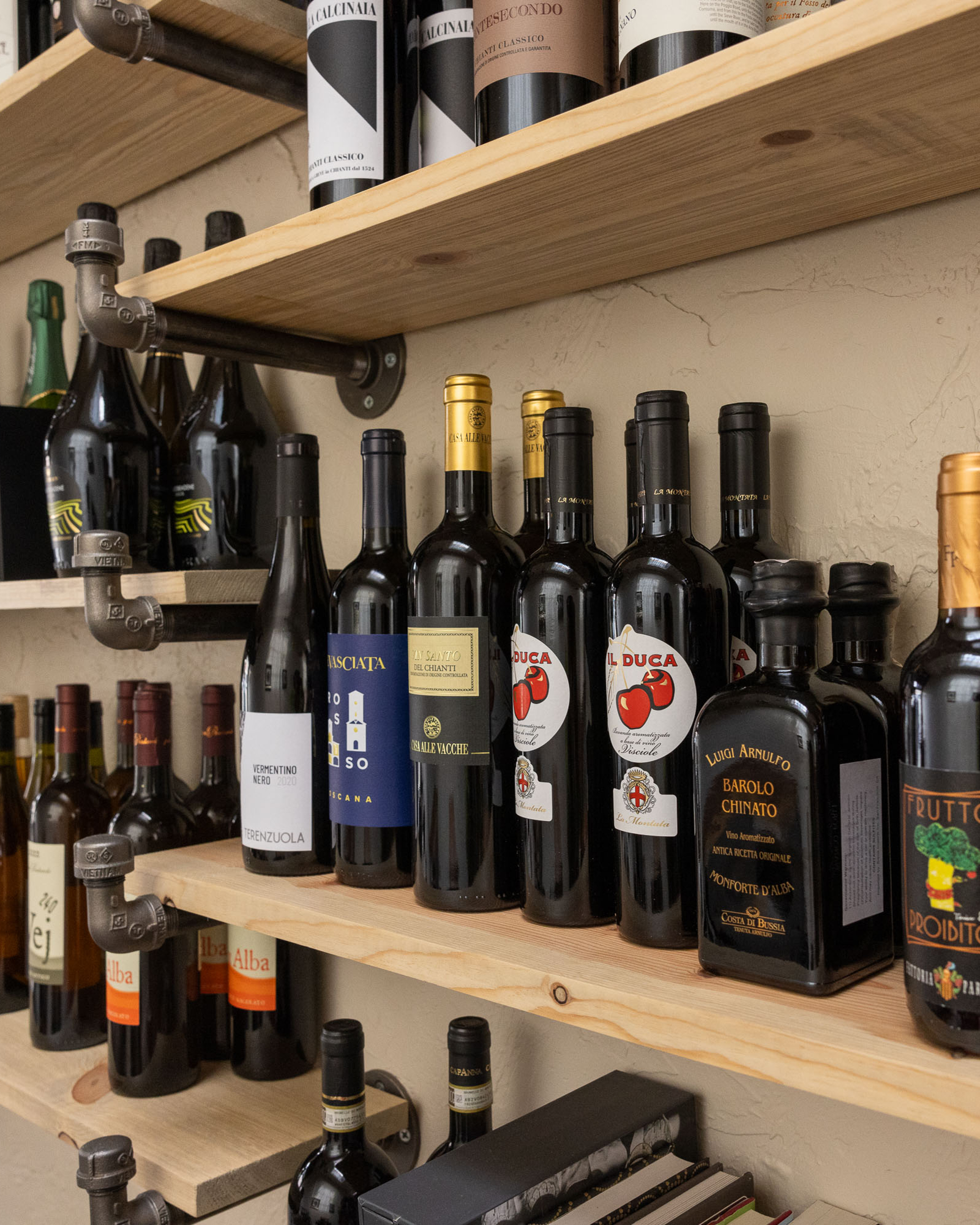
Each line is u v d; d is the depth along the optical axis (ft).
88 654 4.78
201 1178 2.75
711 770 1.86
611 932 2.15
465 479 2.44
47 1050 3.65
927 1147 2.27
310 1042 3.52
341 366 3.46
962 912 1.46
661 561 2.03
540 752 2.20
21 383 5.22
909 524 2.32
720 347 2.63
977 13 1.40
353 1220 2.59
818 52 1.55
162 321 2.88
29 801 4.23
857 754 1.80
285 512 2.90
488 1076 2.68
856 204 2.26
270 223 3.84
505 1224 2.19
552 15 2.11
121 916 2.78
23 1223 4.99
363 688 2.57
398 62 2.62
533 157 1.95
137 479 3.47
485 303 3.02
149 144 3.86
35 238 4.96
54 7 3.43
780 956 1.77
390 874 2.57
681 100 1.72
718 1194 2.38
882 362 2.35
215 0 2.78
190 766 4.20
